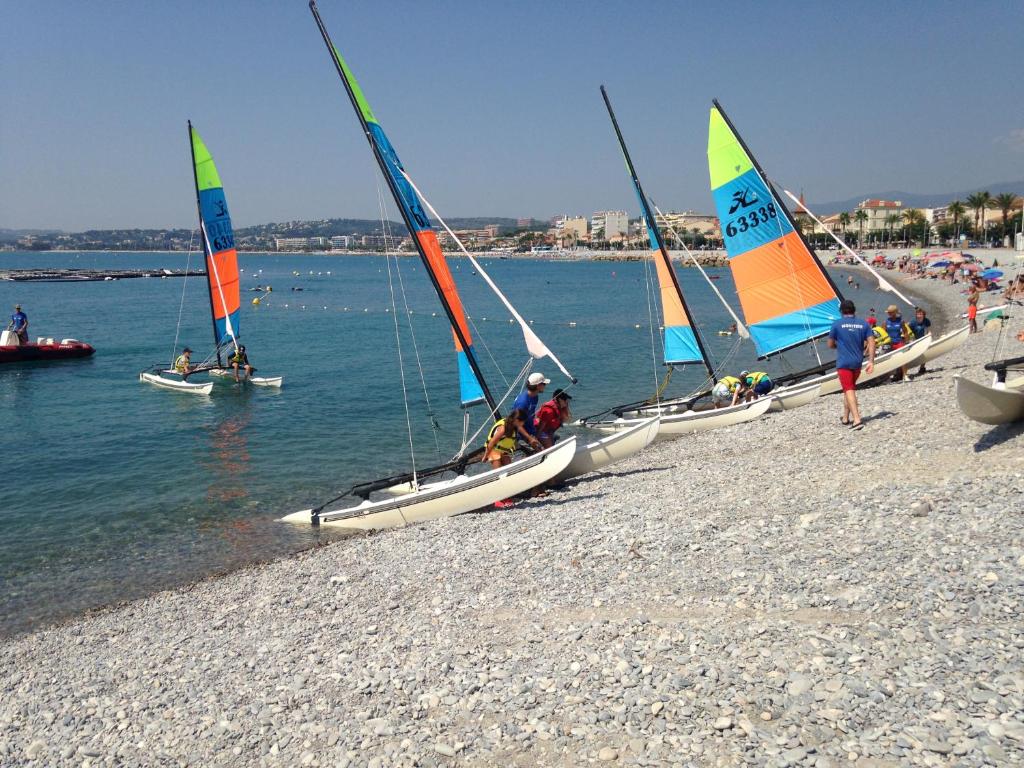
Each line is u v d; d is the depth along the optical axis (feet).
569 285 416.67
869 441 48.39
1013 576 24.63
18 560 47.32
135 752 24.90
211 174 117.91
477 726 22.61
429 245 52.11
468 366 52.90
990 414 41.22
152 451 73.41
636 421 72.64
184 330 197.26
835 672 21.33
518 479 47.29
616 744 20.33
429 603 33.63
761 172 74.54
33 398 101.19
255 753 23.61
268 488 61.00
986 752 17.08
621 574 32.76
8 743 26.94
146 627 36.35
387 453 71.51
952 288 239.91
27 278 453.17
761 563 30.68
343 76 50.80
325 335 183.93
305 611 35.22
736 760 18.60
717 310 234.79
